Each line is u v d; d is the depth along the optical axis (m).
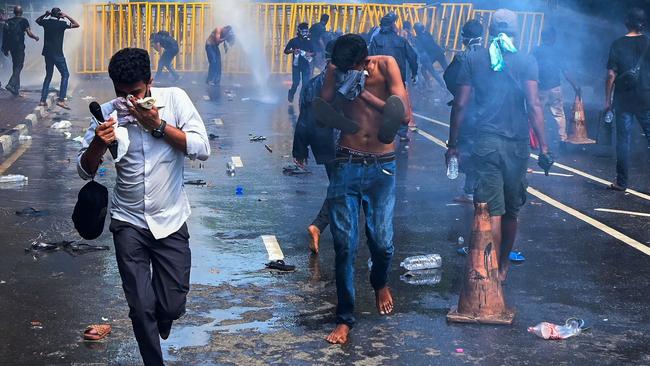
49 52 23.38
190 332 7.19
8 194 12.73
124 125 5.72
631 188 13.92
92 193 5.75
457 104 8.53
